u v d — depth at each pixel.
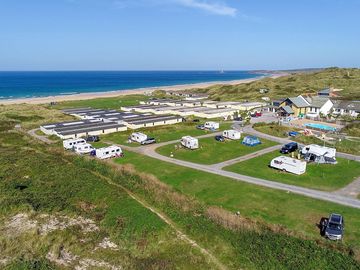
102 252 32.44
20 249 32.75
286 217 37.34
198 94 182.25
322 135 74.62
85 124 89.06
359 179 49.38
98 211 41.09
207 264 29.77
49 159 59.56
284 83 192.12
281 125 86.56
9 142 73.25
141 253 32.19
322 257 29.23
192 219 36.81
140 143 71.44
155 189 44.53
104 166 54.19
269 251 30.56
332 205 40.25
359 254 29.28
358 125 82.81
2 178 50.50
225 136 75.62
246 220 36.16
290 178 49.62
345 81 179.38
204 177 50.06
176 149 66.31
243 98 153.50
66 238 34.72
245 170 53.25
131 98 170.62
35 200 43.34
